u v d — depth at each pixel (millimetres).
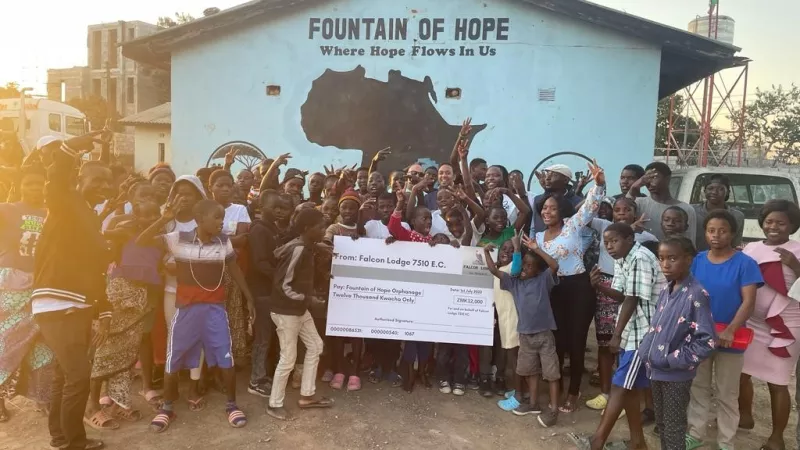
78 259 3488
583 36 9320
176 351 4023
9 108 22234
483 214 4984
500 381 4918
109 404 4172
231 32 10016
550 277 4398
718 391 3906
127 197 4770
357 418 4305
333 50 9906
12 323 3777
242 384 4852
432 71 9742
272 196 4617
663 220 4277
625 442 3990
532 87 9516
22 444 3766
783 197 7625
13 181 4246
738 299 3730
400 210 4859
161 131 30359
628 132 9359
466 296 4816
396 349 5070
